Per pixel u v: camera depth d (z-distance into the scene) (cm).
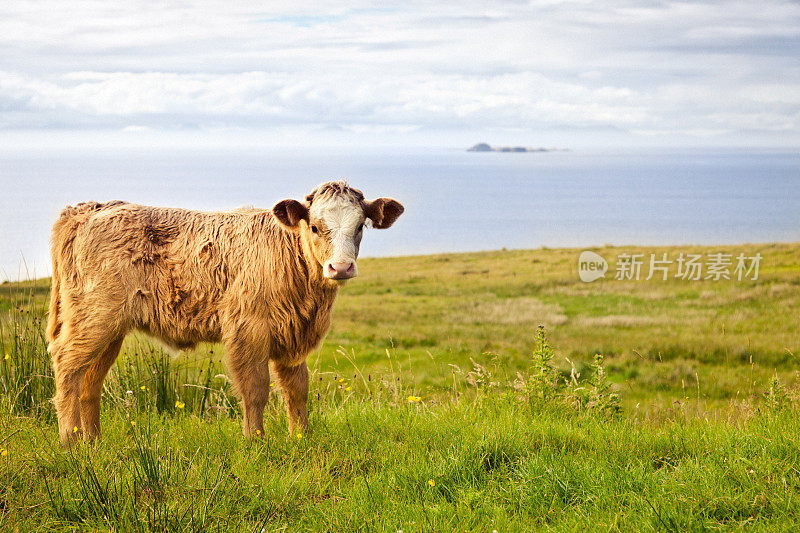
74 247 558
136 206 587
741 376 1702
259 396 550
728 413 630
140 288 556
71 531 358
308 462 475
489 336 2562
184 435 536
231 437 530
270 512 388
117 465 438
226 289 554
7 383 668
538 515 389
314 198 543
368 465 483
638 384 1638
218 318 558
